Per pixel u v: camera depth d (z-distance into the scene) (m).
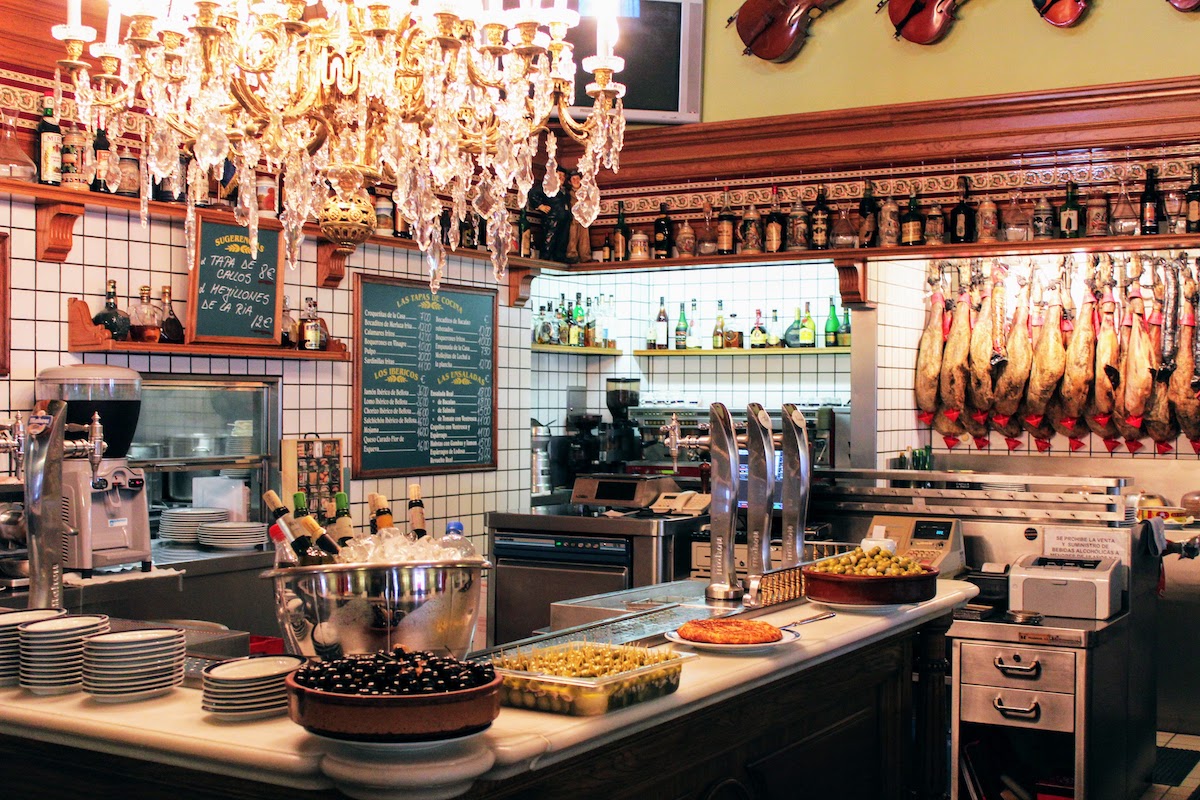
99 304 4.61
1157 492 6.60
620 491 6.01
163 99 3.19
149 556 4.36
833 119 6.20
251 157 3.50
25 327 4.36
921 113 6.02
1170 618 5.84
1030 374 6.57
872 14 6.23
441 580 2.21
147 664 2.16
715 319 7.83
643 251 6.70
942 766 3.71
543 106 3.59
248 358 5.22
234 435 5.23
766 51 6.38
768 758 2.82
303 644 2.21
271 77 3.43
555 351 7.46
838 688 3.16
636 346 8.00
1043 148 5.85
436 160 3.71
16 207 4.33
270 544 5.07
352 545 2.43
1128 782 4.55
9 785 2.25
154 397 4.88
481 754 1.79
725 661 2.58
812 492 5.40
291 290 5.41
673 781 2.46
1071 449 6.87
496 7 3.22
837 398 7.44
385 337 5.91
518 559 5.88
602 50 3.40
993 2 5.97
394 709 1.72
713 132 6.49
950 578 4.80
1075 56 5.81
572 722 2.02
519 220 6.54
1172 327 6.28
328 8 3.45
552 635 2.73
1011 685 4.09
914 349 6.91
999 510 4.97
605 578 5.60
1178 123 5.56
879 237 6.16
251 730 1.94
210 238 4.88
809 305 7.39
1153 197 5.63
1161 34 5.63
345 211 3.44
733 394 7.78
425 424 6.16
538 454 7.30
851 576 3.15
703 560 5.58
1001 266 6.61
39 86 4.51
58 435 2.68
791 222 6.33
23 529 3.73
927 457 6.88
